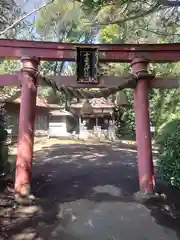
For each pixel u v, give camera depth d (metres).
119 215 4.67
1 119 7.05
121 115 20.19
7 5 6.69
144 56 5.91
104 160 10.12
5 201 5.22
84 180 7.17
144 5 5.79
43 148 12.84
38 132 18.69
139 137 5.82
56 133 20.20
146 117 5.81
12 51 5.73
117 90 5.80
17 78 5.79
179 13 6.39
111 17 5.84
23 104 5.62
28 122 5.57
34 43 5.73
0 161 6.61
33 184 6.65
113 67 9.81
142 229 4.12
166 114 13.70
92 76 5.71
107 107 19.64
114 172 8.14
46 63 12.89
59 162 9.59
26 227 4.14
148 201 5.35
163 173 5.75
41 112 18.89
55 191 6.11
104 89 5.76
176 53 5.92
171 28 6.96
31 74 5.64
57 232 4.00
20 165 5.45
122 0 5.02
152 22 7.38
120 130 20.02
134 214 4.72
